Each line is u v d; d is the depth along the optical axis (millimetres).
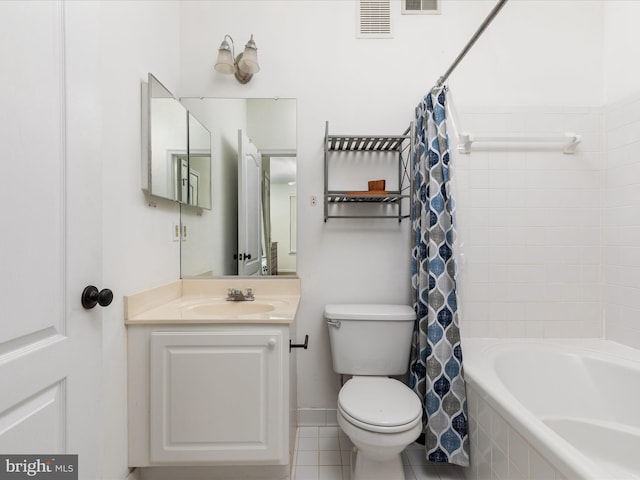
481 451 1203
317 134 1721
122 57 1162
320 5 1715
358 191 1629
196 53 1723
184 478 1285
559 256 1691
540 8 1703
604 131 1678
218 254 1723
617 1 1612
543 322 1697
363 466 1228
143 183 1294
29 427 668
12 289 627
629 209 1556
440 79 1443
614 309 1624
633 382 1345
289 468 1310
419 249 1544
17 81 637
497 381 1204
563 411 1438
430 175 1399
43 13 702
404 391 1312
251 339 1187
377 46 1718
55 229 735
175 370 1182
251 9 1716
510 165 1691
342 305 1673
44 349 697
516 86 1701
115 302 1118
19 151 642
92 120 850
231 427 1186
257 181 1721
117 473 1130
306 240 1723
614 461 1290
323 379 1725
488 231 1698
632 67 1544
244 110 1713
